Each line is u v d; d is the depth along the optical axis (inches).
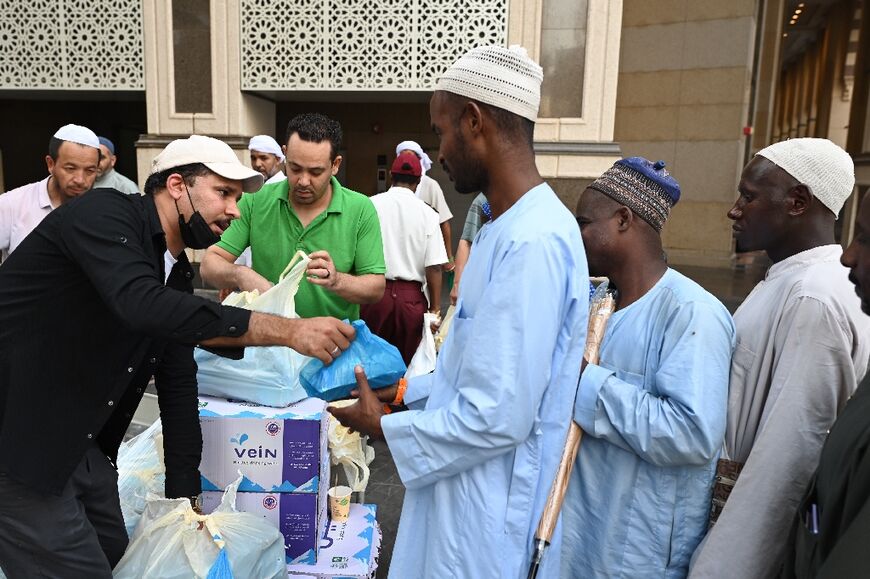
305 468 77.5
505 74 49.5
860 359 53.0
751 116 525.0
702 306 56.9
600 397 57.6
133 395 70.4
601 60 262.4
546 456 52.2
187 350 73.6
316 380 68.9
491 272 50.6
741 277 417.4
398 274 144.7
